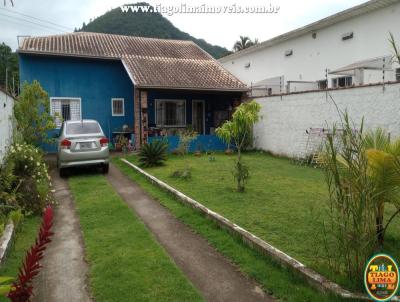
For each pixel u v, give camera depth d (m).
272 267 4.23
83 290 3.88
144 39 21.39
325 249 4.38
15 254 4.71
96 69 16.88
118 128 17.36
